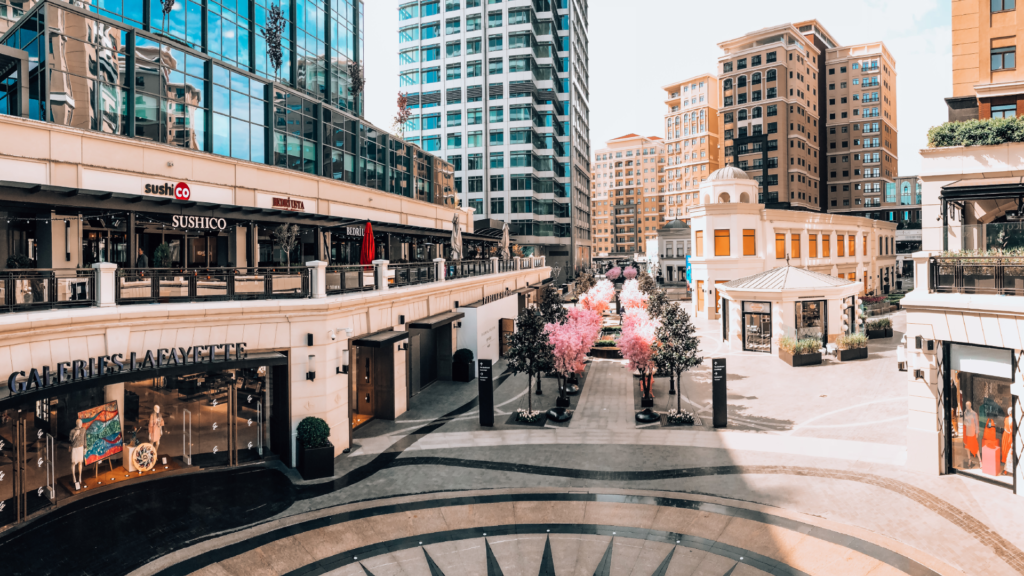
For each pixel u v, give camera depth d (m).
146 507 12.91
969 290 13.79
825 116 101.12
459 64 81.44
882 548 10.75
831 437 17.16
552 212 82.44
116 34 20.25
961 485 13.49
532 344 19.81
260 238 28.50
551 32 83.38
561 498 13.40
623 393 23.78
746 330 32.34
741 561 10.48
